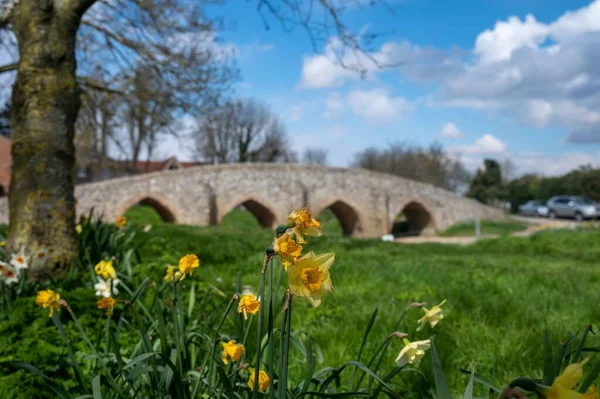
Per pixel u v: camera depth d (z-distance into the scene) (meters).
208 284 6.22
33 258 5.60
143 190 28.67
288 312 1.70
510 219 42.09
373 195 36.81
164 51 12.16
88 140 14.15
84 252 6.02
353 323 4.82
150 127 13.87
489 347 3.95
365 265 9.47
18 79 6.00
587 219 39.94
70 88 6.11
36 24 6.00
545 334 1.70
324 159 77.69
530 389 1.27
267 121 60.72
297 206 33.72
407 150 62.06
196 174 30.78
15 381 3.01
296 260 1.45
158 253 8.57
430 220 39.62
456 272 8.81
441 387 1.64
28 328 3.77
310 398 2.06
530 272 9.23
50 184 5.81
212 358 2.08
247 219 45.00
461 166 63.28
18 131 5.91
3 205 24.41
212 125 14.20
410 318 4.82
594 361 3.50
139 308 4.26
